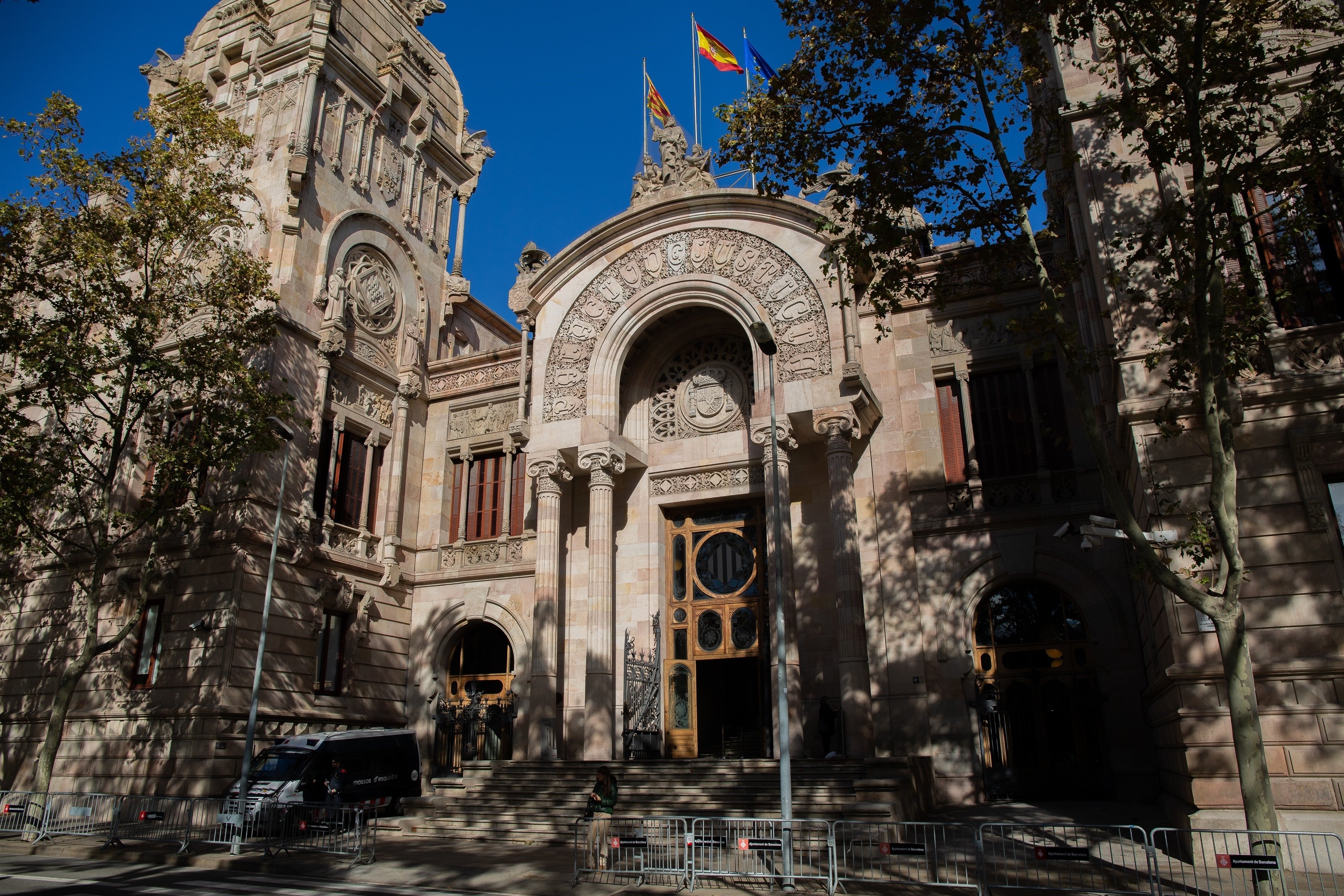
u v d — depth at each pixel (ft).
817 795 61.21
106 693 86.58
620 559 90.99
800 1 54.19
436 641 100.48
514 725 94.07
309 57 103.71
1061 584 74.49
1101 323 65.77
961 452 81.82
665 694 87.20
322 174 102.27
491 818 67.21
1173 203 47.19
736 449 89.76
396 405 106.63
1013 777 72.84
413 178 117.50
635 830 55.98
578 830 49.16
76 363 73.72
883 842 48.49
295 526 90.53
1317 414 51.90
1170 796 58.65
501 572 98.63
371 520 101.71
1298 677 48.39
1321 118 44.21
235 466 76.54
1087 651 73.61
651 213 90.02
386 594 100.17
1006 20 51.13
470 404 108.37
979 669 76.38
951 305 84.17
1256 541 51.08
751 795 63.21
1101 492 75.61
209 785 76.54
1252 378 53.78
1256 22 47.34
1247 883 41.65
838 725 77.05
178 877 50.98
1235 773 47.57
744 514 90.02
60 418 78.23
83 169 76.69
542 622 84.64
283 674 85.81
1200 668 49.24
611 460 85.92
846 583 74.38
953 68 52.75
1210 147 46.60
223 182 90.22
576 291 92.53
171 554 88.22
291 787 70.74
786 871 44.68
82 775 84.79
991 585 76.89
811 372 80.38
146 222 79.15
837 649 79.71
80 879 49.93
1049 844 50.16
